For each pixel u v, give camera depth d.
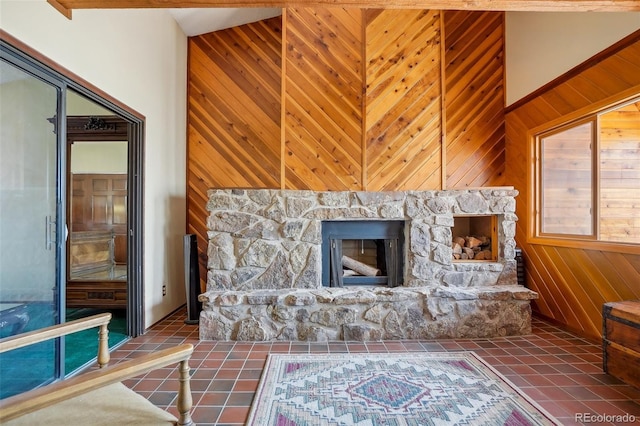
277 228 3.15
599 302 2.83
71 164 3.88
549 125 3.26
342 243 3.48
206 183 4.06
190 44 4.14
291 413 1.82
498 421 1.75
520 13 3.60
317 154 3.37
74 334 3.04
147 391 2.05
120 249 4.18
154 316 3.32
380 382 2.16
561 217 3.29
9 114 1.83
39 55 1.93
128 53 2.87
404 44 3.45
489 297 3.00
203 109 4.09
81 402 1.36
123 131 3.64
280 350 2.70
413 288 3.12
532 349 2.71
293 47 3.41
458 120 3.74
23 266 1.92
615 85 2.64
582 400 1.95
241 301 2.92
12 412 0.92
